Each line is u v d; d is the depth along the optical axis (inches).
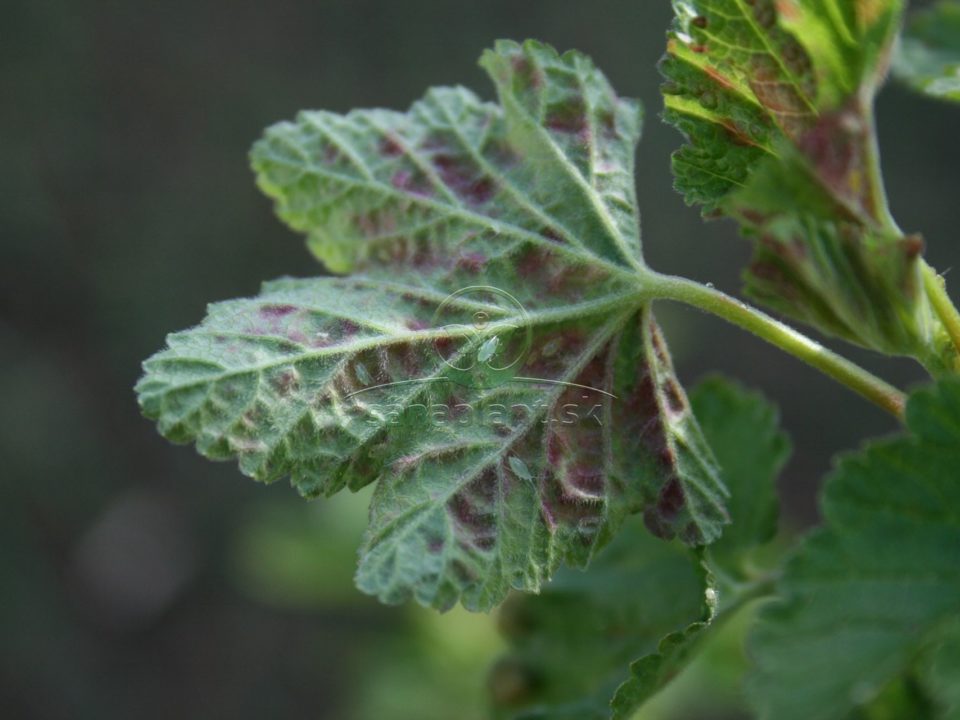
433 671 12.1
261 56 30.6
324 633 27.7
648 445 5.9
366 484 5.8
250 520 28.8
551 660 7.3
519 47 6.3
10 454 26.8
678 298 6.0
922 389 5.5
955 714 5.2
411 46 30.3
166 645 27.8
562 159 6.2
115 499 28.4
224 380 5.7
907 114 29.0
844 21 5.6
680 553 7.1
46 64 29.1
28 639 26.3
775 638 5.4
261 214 29.8
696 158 5.9
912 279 5.5
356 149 6.5
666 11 29.2
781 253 5.6
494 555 5.7
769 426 7.1
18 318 28.5
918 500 5.4
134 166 29.6
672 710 10.6
